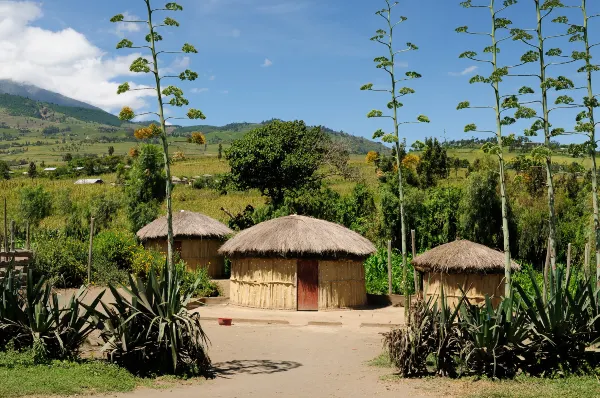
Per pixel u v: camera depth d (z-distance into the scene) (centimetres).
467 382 1017
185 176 8388
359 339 1628
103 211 4081
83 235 3009
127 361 1094
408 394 958
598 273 1213
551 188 1110
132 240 2712
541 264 3041
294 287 2203
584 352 1098
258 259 2259
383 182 3841
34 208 4425
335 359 1330
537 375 1059
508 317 1058
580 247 2833
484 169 3181
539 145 1083
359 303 2317
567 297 1088
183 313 1112
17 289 1233
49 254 2280
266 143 3897
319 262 2219
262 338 1627
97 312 1113
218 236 2955
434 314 1102
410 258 2883
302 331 1764
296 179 3959
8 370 978
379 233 3403
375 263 2767
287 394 966
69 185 7012
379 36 1298
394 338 1132
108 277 2292
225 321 1858
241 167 3941
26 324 1129
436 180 4488
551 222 1105
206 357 1125
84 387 932
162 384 1017
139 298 1098
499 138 1110
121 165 7650
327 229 2305
